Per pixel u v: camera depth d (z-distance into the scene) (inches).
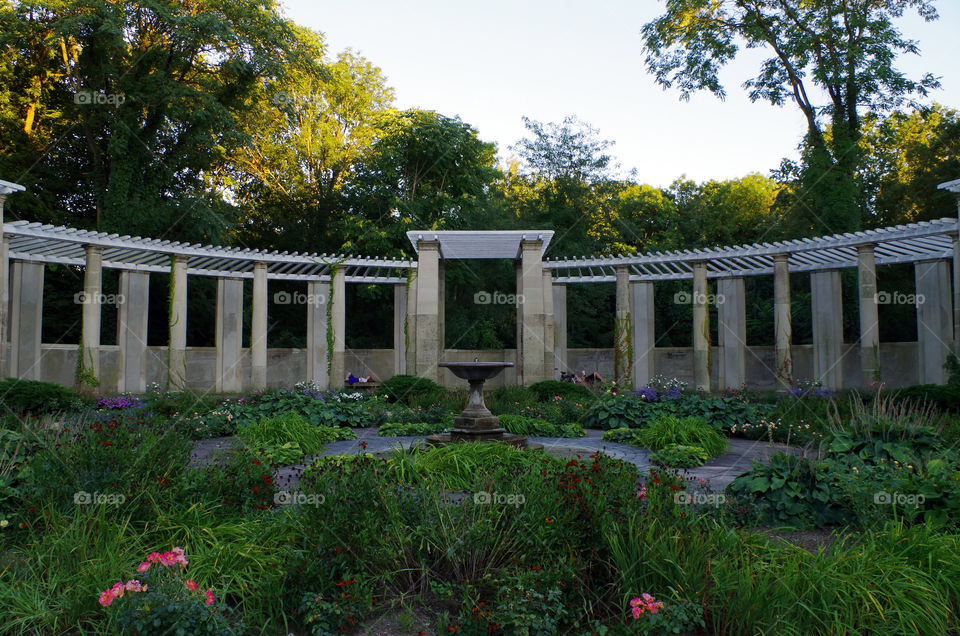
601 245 1280.8
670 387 709.3
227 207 1072.2
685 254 810.2
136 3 872.9
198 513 213.6
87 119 938.7
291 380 1047.0
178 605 151.2
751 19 982.4
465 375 460.1
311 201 1278.3
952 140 987.3
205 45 960.9
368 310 1283.2
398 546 187.8
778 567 170.4
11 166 908.0
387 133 1143.0
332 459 252.1
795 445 461.4
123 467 222.5
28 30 880.3
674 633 153.7
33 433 257.6
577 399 647.8
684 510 200.8
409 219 1088.2
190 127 993.5
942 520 213.3
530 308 782.5
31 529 197.5
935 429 289.0
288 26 1008.9
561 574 169.2
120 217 928.9
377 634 162.6
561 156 1309.1
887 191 1066.1
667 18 1010.7
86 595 162.2
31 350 743.7
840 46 920.3
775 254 756.0
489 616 156.7
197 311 1162.0
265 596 169.6
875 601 153.9
